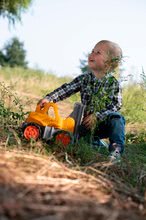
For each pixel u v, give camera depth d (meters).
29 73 15.88
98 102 4.05
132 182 3.27
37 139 3.83
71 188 2.63
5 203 2.12
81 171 3.14
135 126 6.85
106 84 4.24
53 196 2.38
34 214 2.08
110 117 4.08
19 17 16.56
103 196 2.61
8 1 16.30
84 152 3.71
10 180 2.44
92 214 2.17
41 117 3.90
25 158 3.06
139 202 2.67
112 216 2.18
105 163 3.49
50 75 15.20
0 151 3.20
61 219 2.05
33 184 2.51
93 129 3.98
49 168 2.95
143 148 5.20
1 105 4.64
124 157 4.07
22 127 3.90
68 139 3.82
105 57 4.32
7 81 11.59
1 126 4.18
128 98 7.71
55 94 4.41
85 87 4.43
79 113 3.96
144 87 5.45
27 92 10.39
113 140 4.02
